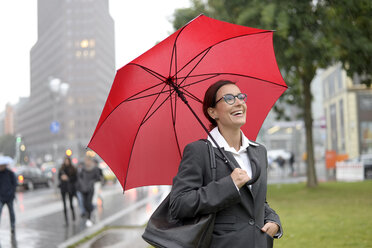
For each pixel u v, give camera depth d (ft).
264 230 8.01
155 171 9.81
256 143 8.91
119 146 9.28
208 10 54.19
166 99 9.53
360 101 154.51
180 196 7.70
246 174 7.70
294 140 112.27
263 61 9.71
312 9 42.39
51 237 31.09
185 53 8.91
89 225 36.24
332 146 184.14
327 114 190.60
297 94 65.21
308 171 59.11
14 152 414.41
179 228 7.59
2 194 33.47
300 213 35.35
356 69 44.62
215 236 7.78
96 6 396.57
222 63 9.50
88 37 392.06
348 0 40.91
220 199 7.45
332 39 41.68
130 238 28.81
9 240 30.25
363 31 42.32
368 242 22.33
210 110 8.73
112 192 80.23
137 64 8.54
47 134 422.82
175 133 9.86
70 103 385.50
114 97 8.71
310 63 42.52
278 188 63.31
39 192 93.91
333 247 21.42
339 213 34.27
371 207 37.70
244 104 8.54
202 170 8.00
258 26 42.88
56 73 414.21
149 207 49.34
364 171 87.25
